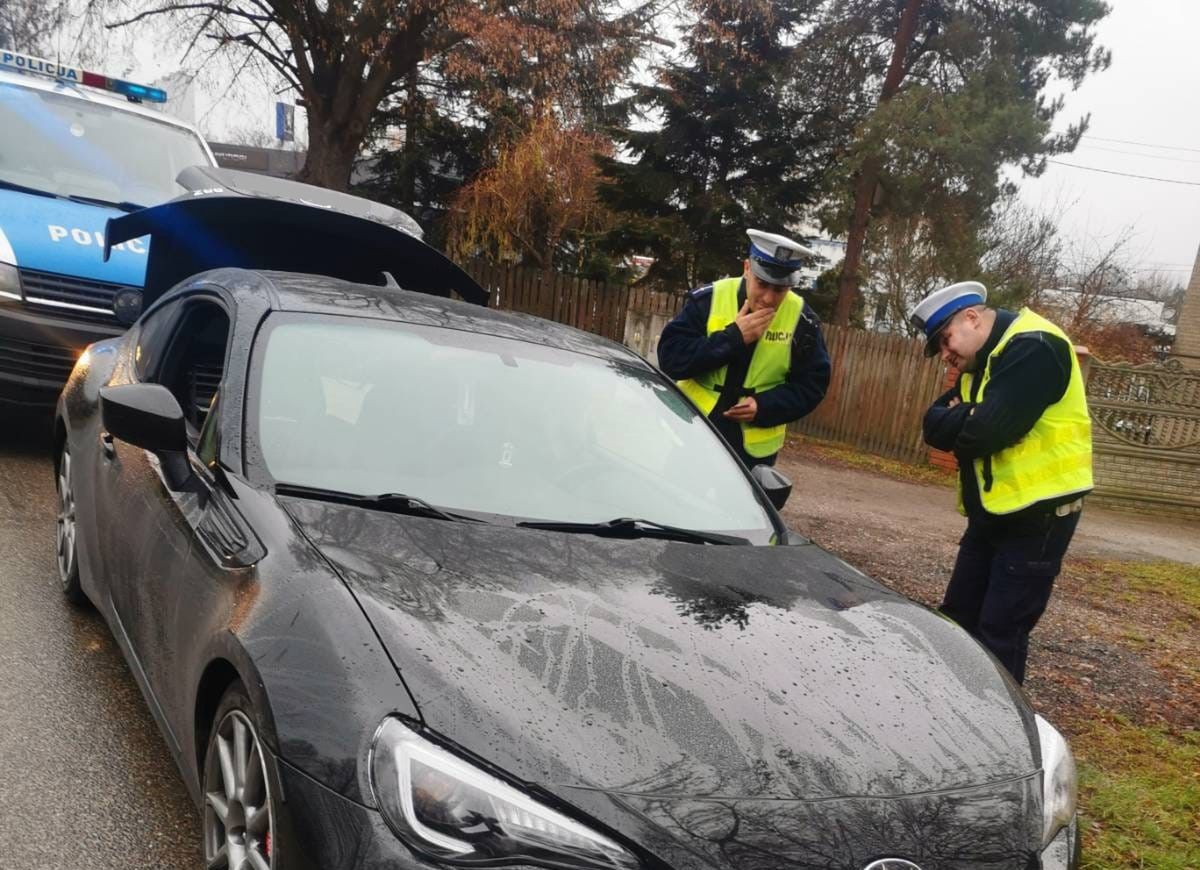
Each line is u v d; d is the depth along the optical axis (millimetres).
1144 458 13898
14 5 17812
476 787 1885
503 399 3379
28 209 6453
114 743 3383
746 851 1892
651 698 2148
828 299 22438
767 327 4969
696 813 1920
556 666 2176
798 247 4758
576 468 3262
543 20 16438
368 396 3186
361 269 5855
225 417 3016
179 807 3082
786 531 3506
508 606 2363
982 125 19875
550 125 17516
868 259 24953
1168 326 41750
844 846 1952
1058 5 21688
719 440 3832
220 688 2568
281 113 20219
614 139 21141
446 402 3275
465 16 15492
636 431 3561
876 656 2586
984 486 4301
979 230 22719
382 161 22125
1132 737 4852
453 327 3646
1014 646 4367
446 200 21266
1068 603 7473
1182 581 8922
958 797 2156
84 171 7457
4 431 6984
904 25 22078
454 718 1978
